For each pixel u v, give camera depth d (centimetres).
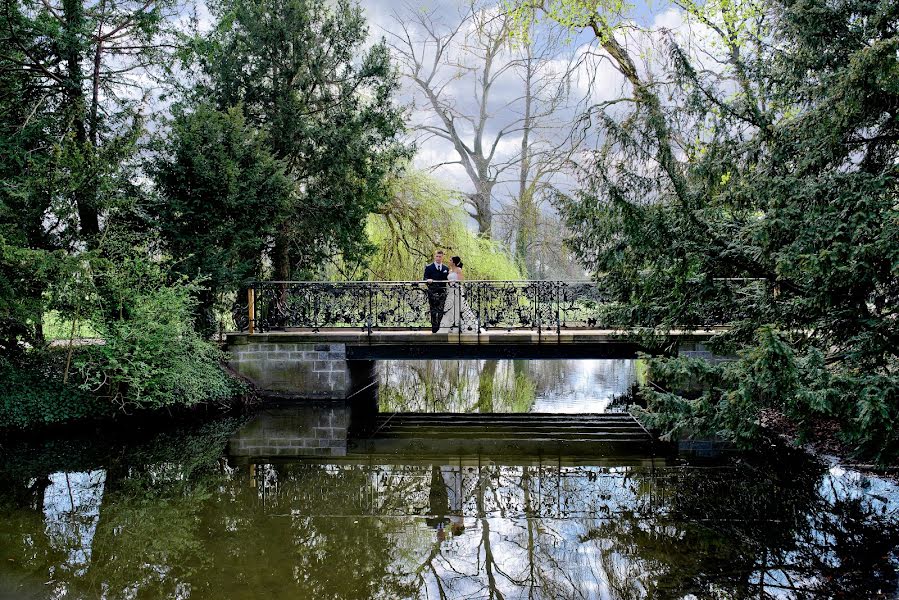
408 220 1880
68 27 1030
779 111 573
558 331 1203
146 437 988
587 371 1889
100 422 1018
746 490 699
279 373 1266
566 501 685
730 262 516
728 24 1070
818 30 526
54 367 1063
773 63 586
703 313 597
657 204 526
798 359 456
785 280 510
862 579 476
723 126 571
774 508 638
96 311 984
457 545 570
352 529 611
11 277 927
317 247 1590
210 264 1166
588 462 849
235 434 1016
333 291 1316
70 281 925
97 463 841
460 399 1397
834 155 482
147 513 653
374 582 496
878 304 482
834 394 417
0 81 1025
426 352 1238
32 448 909
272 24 1425
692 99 564
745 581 479
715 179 558
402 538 589
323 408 1211
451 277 1328
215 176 1155
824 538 558
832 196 450
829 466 771
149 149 1153
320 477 789
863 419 402
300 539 586
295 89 1478
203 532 602
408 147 1570
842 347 526
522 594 471
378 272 1877
